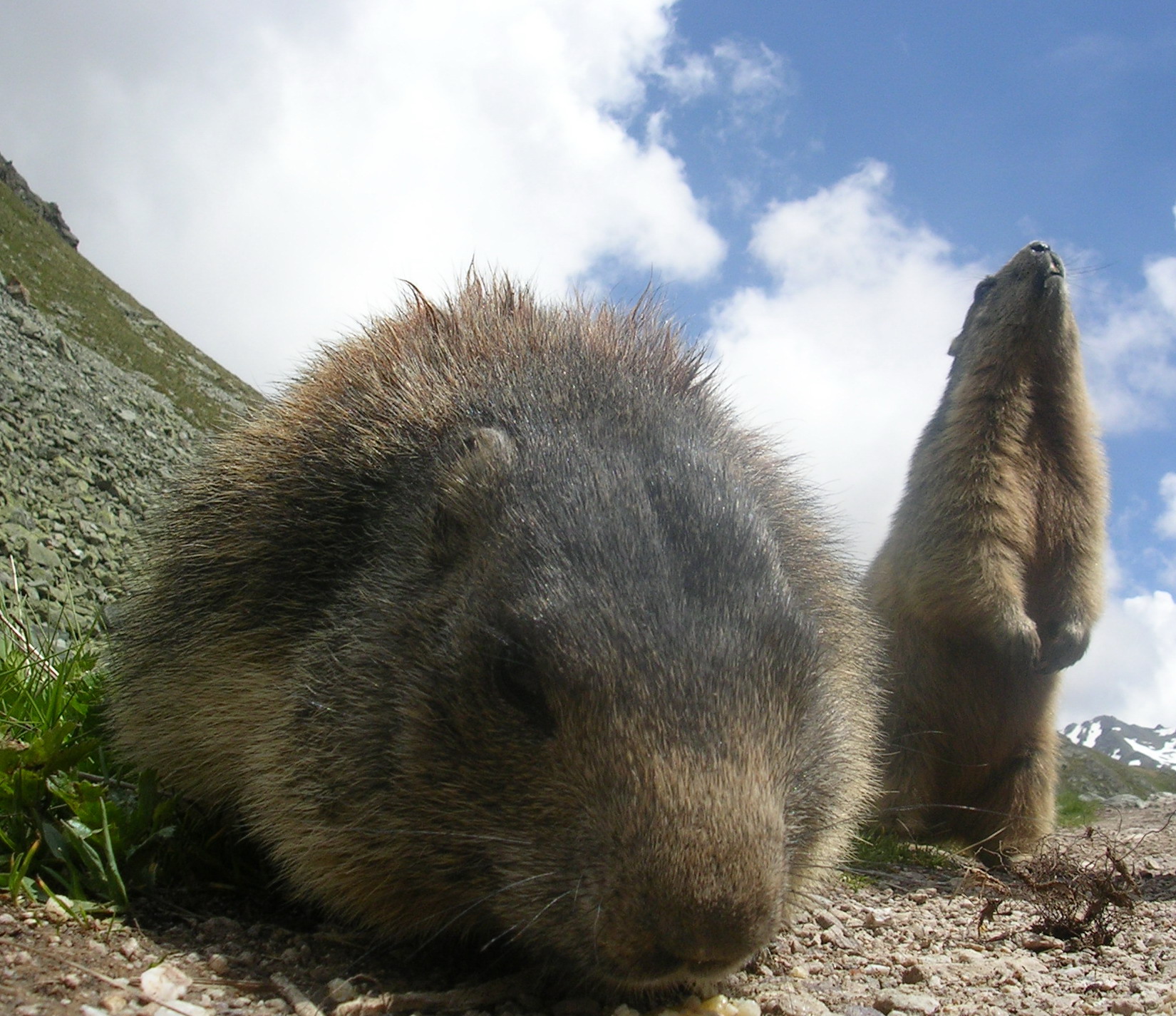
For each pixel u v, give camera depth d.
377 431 0.33
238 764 0.31
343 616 0.29
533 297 0.38
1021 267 0.65
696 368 0.37
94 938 0.25
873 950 0.36
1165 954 0.39
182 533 0.36
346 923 0.30
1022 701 0.65
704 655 0.23
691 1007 0.27
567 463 0.27
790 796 0.25
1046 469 0.66
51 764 0.30
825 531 0.39
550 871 0.23
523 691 0.24
